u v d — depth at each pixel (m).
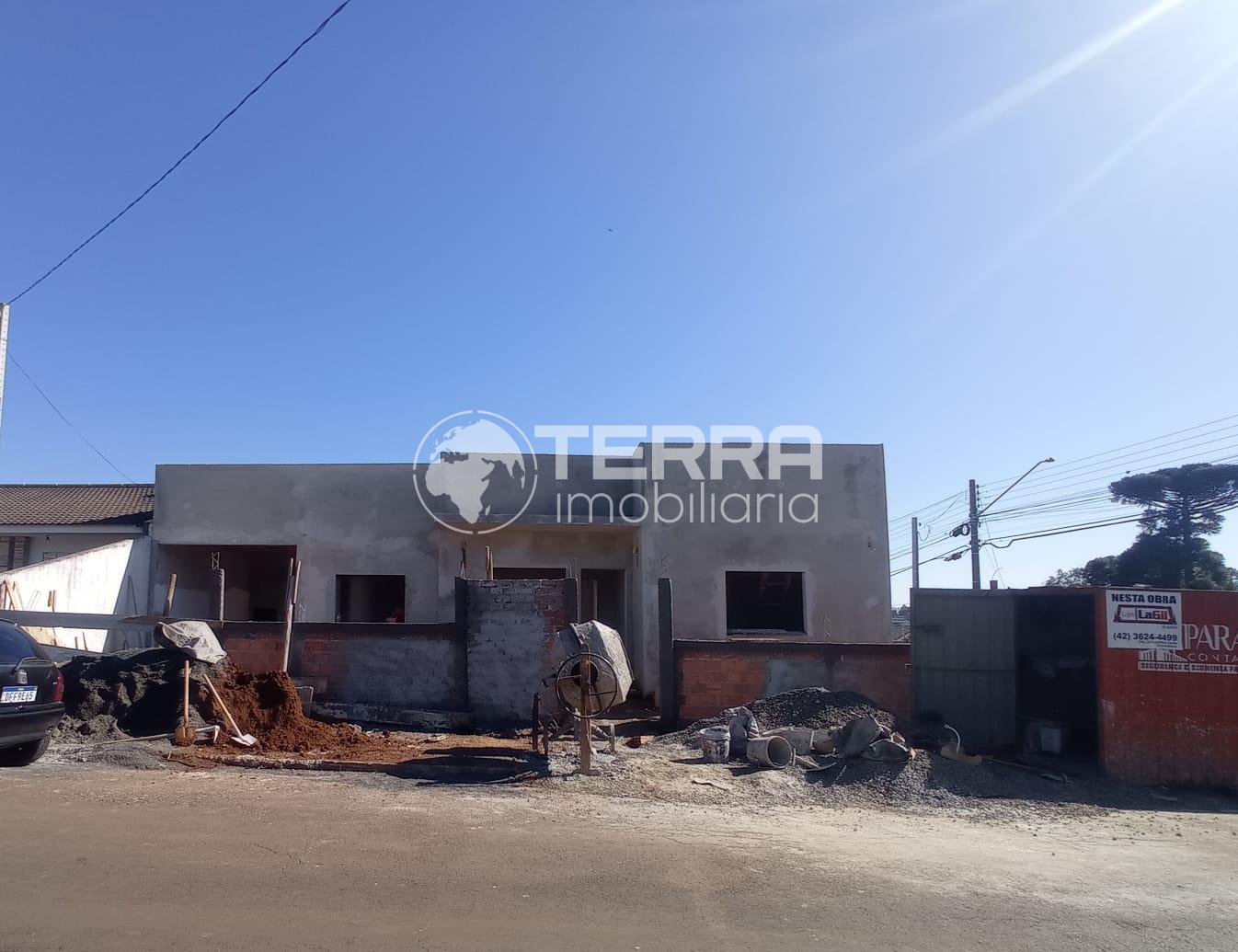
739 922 5.21
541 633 13.02
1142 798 10.11
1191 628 11.05
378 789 8.45
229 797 7.75
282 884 5.43
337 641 13.22
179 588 19.14
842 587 17.56
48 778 8.19
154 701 10.77
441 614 17.78
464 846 6.46
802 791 9.34
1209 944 5.25
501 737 11.95
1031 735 11.62
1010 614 11.90
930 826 8.30
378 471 18.36
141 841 6.21
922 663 12.02
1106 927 5.46
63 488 22.17
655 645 17.05
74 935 4.51
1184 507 32.12
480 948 4.60
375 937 4.67
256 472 18.38
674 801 8.63
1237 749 10.80
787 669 12.33
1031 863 6.95
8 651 8.42
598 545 18.56
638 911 5.30
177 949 4.40
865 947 4.90
